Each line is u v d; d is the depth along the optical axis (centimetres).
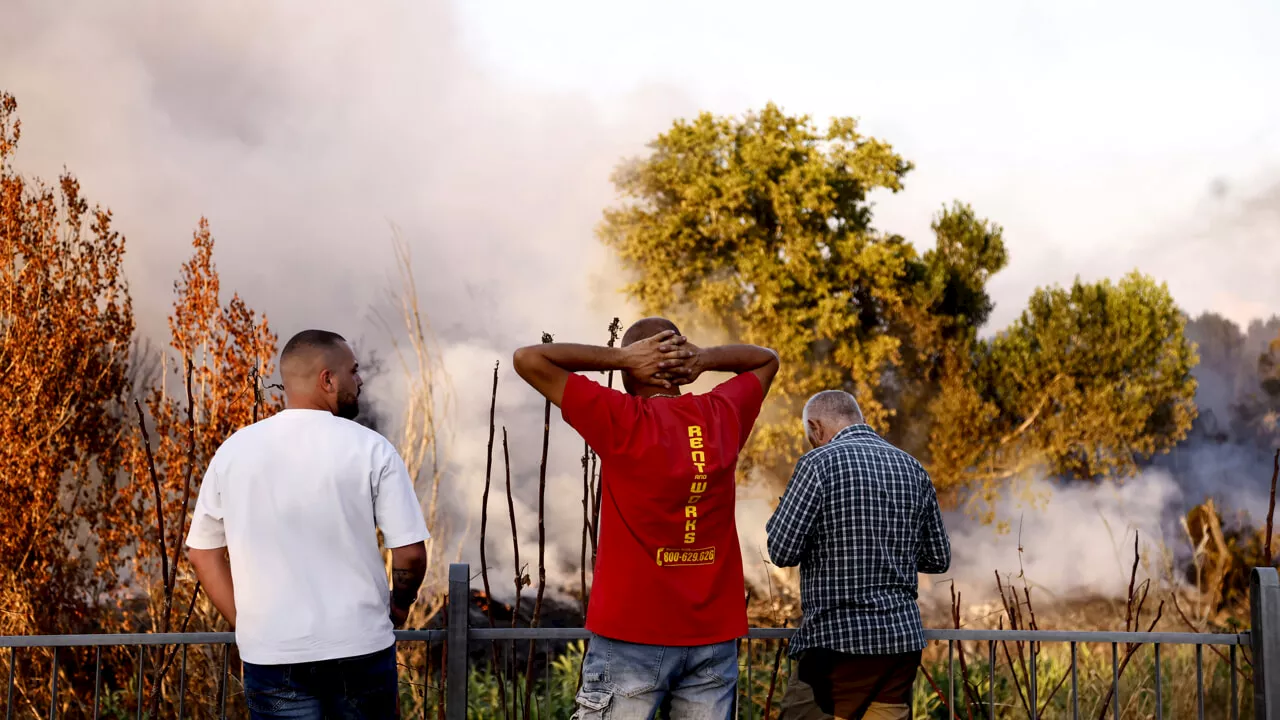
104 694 609
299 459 215
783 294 1362
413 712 484
